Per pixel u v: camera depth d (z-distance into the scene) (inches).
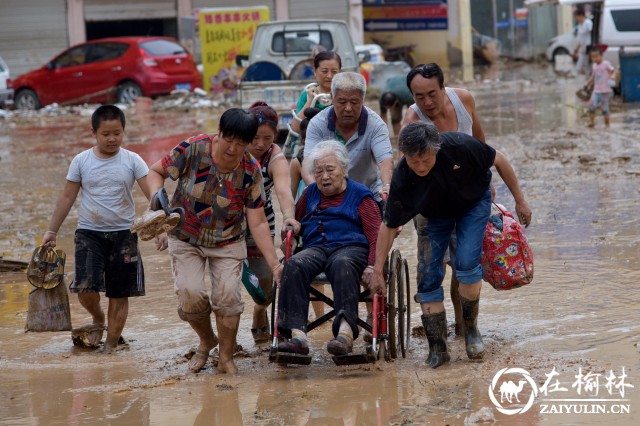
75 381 484.7
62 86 2156.7
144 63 2086.6
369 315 545.6
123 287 537.6
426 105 507.2
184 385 472.1
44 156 1409.9
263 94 1232.2
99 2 2549.2
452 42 3073.3
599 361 466.3
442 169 453.7
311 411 423.5
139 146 1423.5
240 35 2129.7
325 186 495.2
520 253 496.4
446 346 482.9
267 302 540.4
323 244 493.4
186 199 476.7
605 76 1569.9
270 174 528.7
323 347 533.3
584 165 1076.5
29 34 2516.0
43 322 538.9
